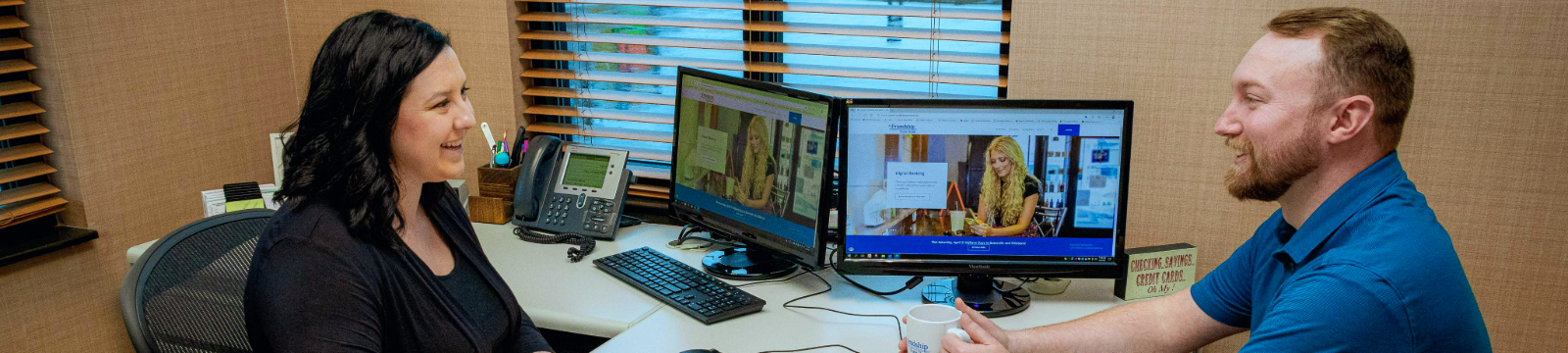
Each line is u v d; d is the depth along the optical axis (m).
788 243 1.84
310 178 1.18
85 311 2.26
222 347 1.31
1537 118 1.72
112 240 2.26
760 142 1.87
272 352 1.17
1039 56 2.02
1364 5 1.78
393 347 1.29
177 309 1.28
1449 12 1.73
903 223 1.75
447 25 2.43
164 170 2.33
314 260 1.16
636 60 2.40
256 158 2.57
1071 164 1.70
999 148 1.70
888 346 1.55
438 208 1.44
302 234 1.17
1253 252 1.39
